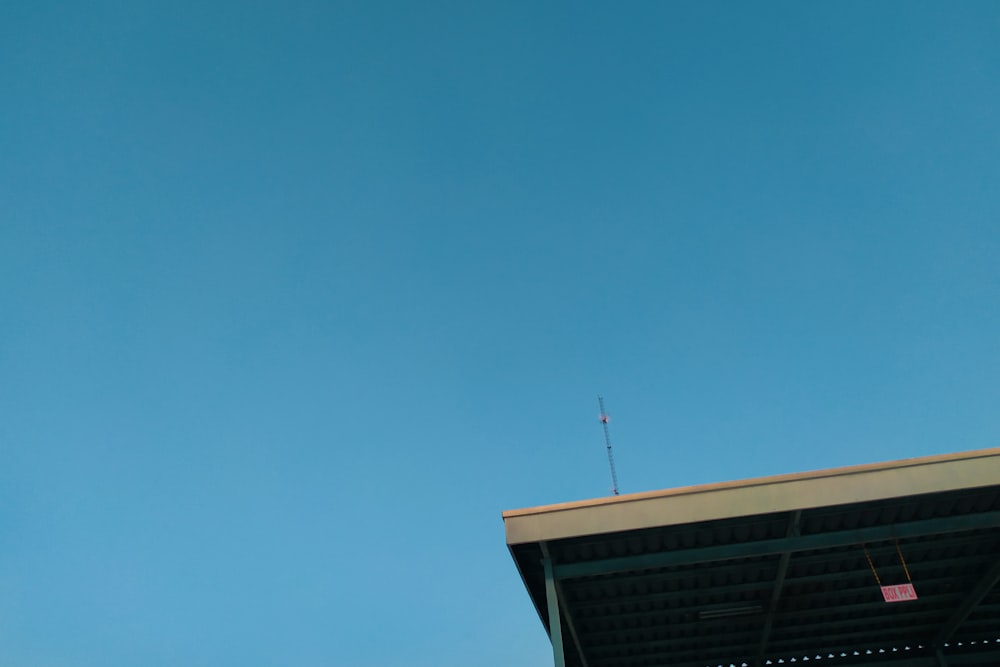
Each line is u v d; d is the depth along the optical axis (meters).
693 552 16.55
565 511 15.74
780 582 18.50
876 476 15.23
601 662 22.92
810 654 22.80
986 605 20.50
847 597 19.98
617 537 16.34
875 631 21.70
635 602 19.53
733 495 15.43
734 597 19.69
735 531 16.50
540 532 15.59
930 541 17.73
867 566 18.61
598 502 15.71
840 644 22.33
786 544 16.42
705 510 15.33
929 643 22.39
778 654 22.81
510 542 15.59
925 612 20.86
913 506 16.17
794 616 20.59
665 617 20.44
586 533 15.42
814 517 16.31
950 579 19.38
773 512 15.20
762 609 20.06
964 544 17.98
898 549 16.98
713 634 21.44
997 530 17.44
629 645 21.88
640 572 18.14
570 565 16.50
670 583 18.84
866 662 22.83
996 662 22.36
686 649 22.27
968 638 22.50
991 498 16.14
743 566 18.33
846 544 16.36
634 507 15.57
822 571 18.81
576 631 20.67
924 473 15.14
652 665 23.17
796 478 15.41
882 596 19.89
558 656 15.07
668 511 15.43
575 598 19.12
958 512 16.52
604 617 20.17
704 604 19.88
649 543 16.67
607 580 18.38
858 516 16.38
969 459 15.20
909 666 22.50
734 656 22.70
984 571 18.88
